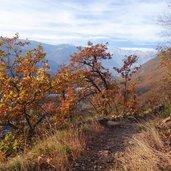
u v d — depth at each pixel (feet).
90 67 121.80
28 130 60.39
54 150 30.17
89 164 28.22
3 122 61.41
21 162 26.40
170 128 37.14
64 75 70.03
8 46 70.33
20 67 68.85
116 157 29.07
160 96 95.91
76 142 33.24
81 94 108.78
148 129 35.86
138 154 26.30
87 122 51.03
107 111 118.52
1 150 52.06
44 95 67.46
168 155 25.70
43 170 25.89
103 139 39.45
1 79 61.77
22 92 59.57
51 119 59.82
